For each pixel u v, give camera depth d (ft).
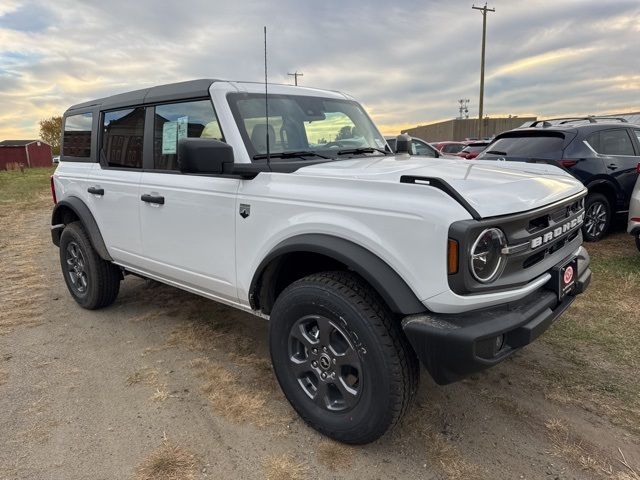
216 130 9.52
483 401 9.18
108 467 7.52
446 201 6.46
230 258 9.30
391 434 8.22
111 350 11.57
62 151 15.06
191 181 9.92
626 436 8.11
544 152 20.62
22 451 7.91
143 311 14.08
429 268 6.45
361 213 7.11
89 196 13.12
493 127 143.95
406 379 7.07
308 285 7.72
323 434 8.11
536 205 7.23
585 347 11.21
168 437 8.23
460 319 6.55
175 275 10.89
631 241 21.04
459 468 7.41
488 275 6.58
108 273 13.60
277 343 8.38
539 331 7.04
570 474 7.26
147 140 11.34
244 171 8.70
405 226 6.63
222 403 9.21
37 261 20.85
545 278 7.52
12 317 13.82
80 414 8.91
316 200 7.66
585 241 20.81
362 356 7.17
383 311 7.13
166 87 10.94
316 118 10.80
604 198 20.66
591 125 20.83
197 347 11.61
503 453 7.73
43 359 11.14
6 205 44.75
